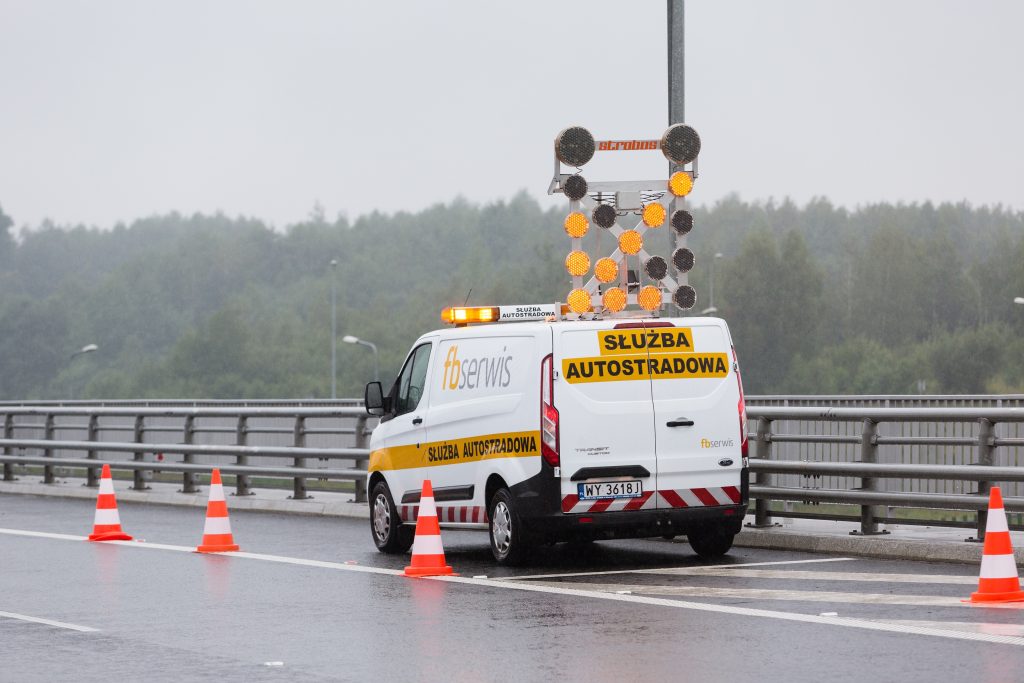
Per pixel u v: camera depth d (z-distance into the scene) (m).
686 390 20.89
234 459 38.28
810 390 174.88
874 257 198.62
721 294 186.38
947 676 12.61
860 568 20.19
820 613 16.19
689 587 18.66
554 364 20.48
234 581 20.58
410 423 23.34
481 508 21.72
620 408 20.59
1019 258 189.38
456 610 17.30
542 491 20.45
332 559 23.20
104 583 20.59
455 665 13.84
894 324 196.00
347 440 40.28
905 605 16.61
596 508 20.44
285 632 16.06
